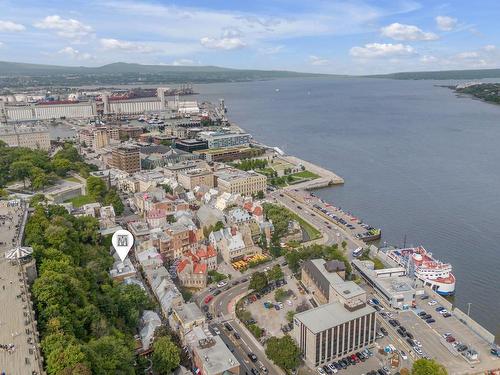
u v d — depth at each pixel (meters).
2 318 195.38
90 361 178.88
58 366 168.75
